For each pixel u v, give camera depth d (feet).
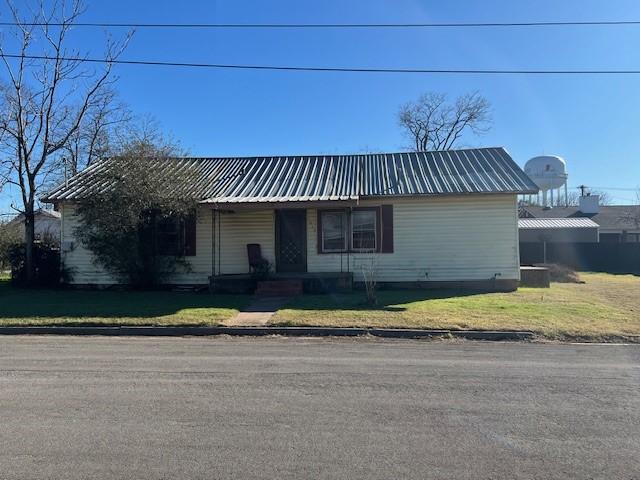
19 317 38.83
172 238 59.11
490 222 55.57
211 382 22.18
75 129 66.69
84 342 32.53
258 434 16.11
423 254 56.39
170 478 13.21
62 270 59.11
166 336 34.99
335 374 23.58
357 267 57.26
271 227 58.13
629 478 13.21
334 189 57.67
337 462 14.12
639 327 34.86
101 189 54.49
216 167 67.10
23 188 62.34
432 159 65.87
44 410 18.38
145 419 17.46
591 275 85.35
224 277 54.39
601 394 20.34
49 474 13.41
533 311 40.24
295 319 37.42
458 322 35.91
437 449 14.98
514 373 23.77
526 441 15.56
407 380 22.49
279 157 70.28
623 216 148.77
